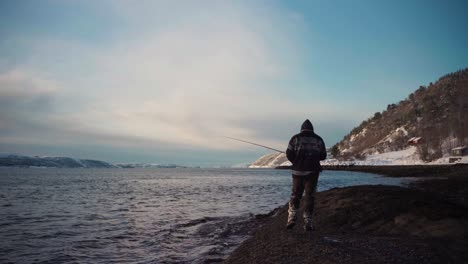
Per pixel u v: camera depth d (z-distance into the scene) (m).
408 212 8.24
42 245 11.09
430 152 101.50
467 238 6.15
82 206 22.64
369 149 162.12
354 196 10.50
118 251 10.26
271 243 6.45
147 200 26.94
